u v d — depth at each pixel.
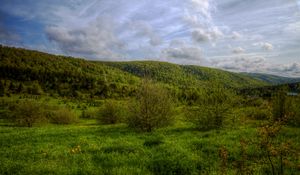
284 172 9.73
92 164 11.66
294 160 10.70
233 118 24.72
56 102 135.75
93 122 61.62
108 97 169.75
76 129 28.00
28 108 46.28
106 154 13.26
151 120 23.53
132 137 19.17
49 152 14.08
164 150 13.72
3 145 17.06
